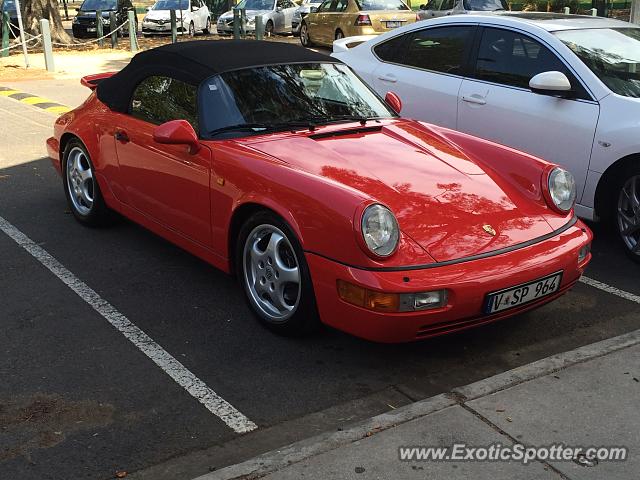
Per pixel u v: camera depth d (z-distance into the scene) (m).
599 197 5.23
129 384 3.49
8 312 4.23
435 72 6.34
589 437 2.98
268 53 4.84
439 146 4.39
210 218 4.18
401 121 4.78
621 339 3.82
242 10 22.30
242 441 3.06
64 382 3.50
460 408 3.18
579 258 3.86
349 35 17.47
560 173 4.06
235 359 3.74
